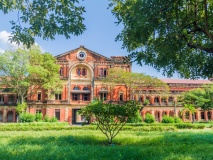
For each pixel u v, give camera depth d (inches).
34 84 1948.8
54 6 308.7
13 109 2215.8
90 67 2294.5
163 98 2447.1
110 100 2269.9
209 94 1988.2
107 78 2150.6
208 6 427.5
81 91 2268.7
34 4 303.6
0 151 400.5
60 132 901.2
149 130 1058.7
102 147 471.8
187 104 2059.5
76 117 2423.7
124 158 366.9
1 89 2244.1
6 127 1051.3
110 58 2346.2
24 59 1764.3
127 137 676.7
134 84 2203.5
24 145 485.4
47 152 401.4
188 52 471.5
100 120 605.3
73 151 413.4
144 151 414.6
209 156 382.9
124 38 426.6
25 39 316.5
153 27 333.7
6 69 1742.1
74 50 2303.2
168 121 1723.7
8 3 290.4
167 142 581.9
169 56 394.3
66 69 2274.9
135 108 602.5
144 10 324.5
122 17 390.3
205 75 482.0
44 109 2177.7
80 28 317.7
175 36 364.8
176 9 349.4
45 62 1870.1
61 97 2229.3
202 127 1311.5
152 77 2111.2
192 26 424.5
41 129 1060.5
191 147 490.6
